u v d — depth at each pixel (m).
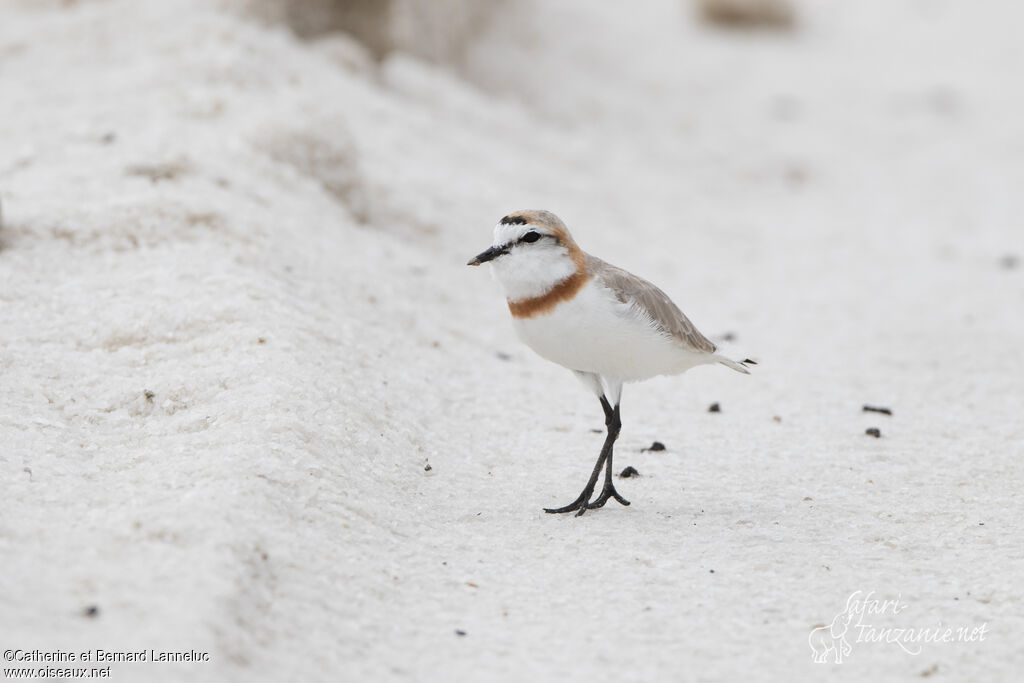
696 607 7.28
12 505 7.36
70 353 9.51
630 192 19.88
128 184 12.21
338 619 6.86
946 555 8.05
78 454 8.24
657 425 10.80
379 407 9.73
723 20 33.19
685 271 16.33
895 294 15.51
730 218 19.41
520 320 8.38
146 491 7.64
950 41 32.62
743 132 24.48
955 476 9.55
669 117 24.92
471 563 7.79
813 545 8.16
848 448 10.24
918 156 23.39
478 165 18.19
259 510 7.50
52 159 13.27
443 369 11.33
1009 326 14.00
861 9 36.75
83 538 6.99
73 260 10.88
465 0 24.34
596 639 6.90
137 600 6.35
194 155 13.14
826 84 28.47
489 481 9.21
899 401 11.62
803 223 19.33
